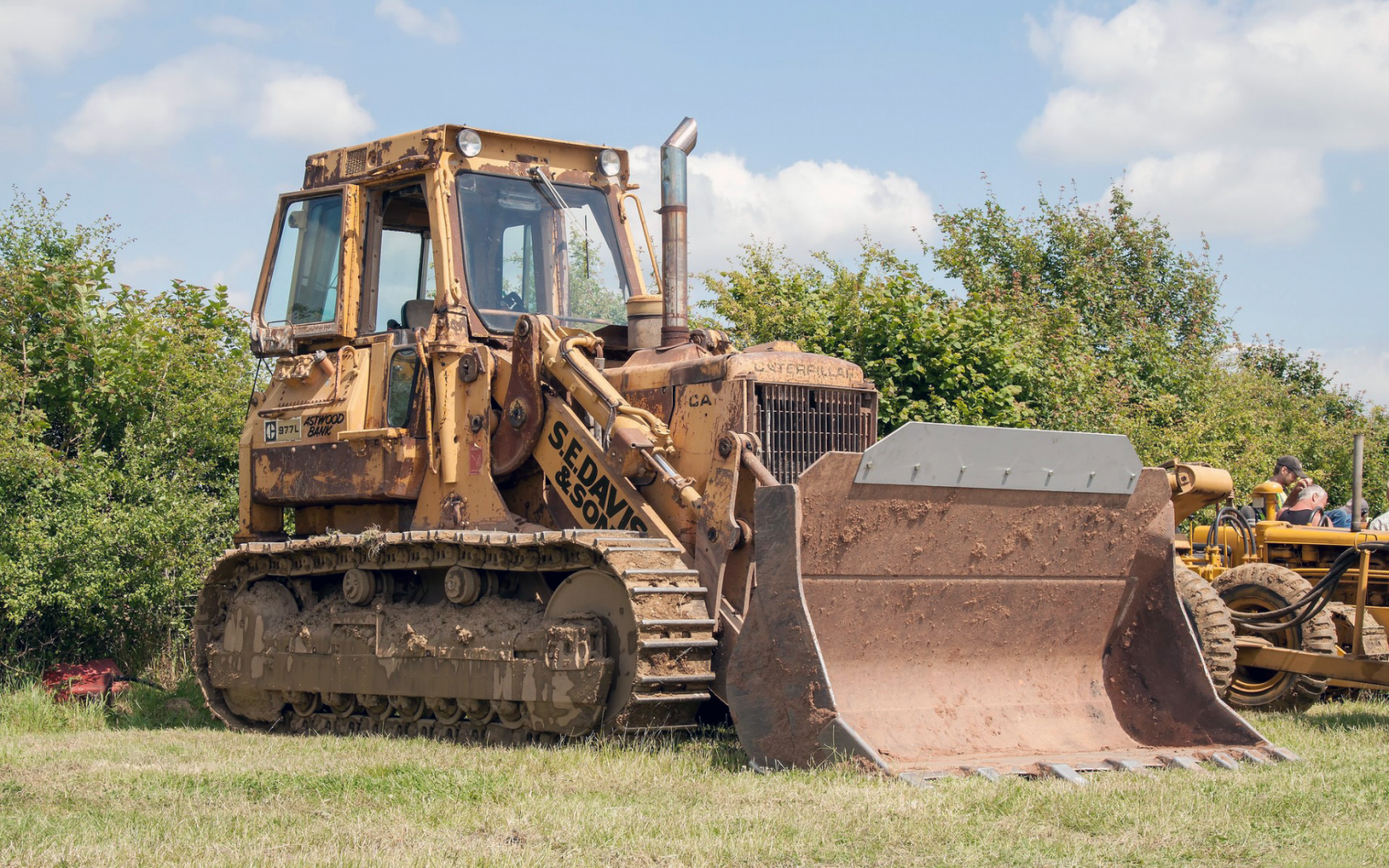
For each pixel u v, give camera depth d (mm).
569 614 7375
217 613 9766
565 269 9047
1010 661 7332
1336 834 5098
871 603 6836
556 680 7316
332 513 9539
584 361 8039
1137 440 16453
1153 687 7398
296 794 6031
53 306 12172
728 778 6137
